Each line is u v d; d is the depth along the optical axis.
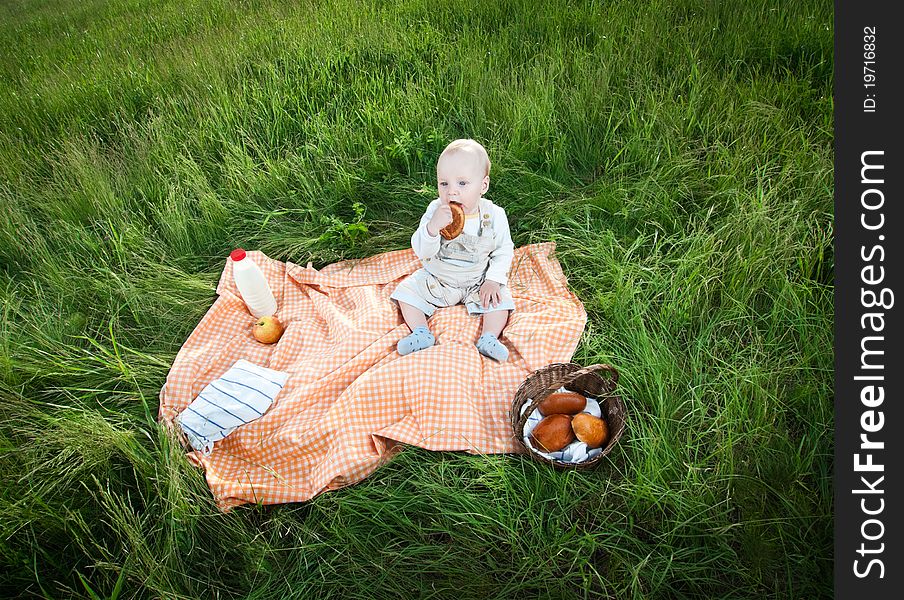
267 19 7.07
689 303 3.24
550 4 6.14
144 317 3.67
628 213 3.90
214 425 2.89
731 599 2.24
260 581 2.43
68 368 3.23
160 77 5.89
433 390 2.90
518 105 4.63
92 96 5.72
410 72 5.46
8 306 3.56
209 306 3.75
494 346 3.19
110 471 2.71
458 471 2.77
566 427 2.71
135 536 2.43
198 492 2.71
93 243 4.05
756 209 3.54
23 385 3.12
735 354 3.02
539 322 3.34
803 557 2.27
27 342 3.38
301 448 2.84
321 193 4.43
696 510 2.45
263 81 5.55
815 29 5.05
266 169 4.69
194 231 4.22
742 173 3.92
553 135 4.53
